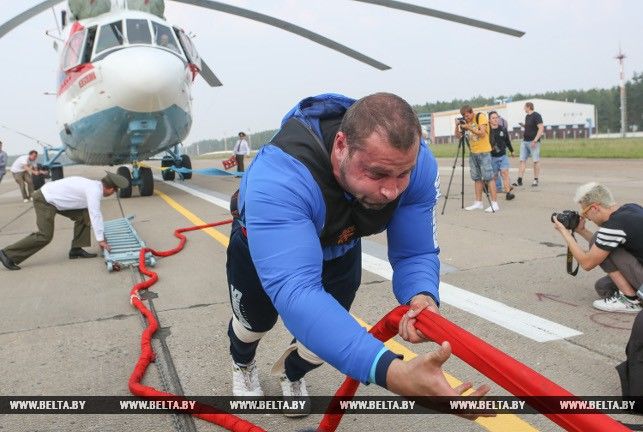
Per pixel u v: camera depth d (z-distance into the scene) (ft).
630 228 11.19
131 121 33.37
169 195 39.91
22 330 12.73
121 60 31.63
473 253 18.11
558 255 17.28
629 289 11.69
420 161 6.07
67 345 11.67
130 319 13.16
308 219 5.29
